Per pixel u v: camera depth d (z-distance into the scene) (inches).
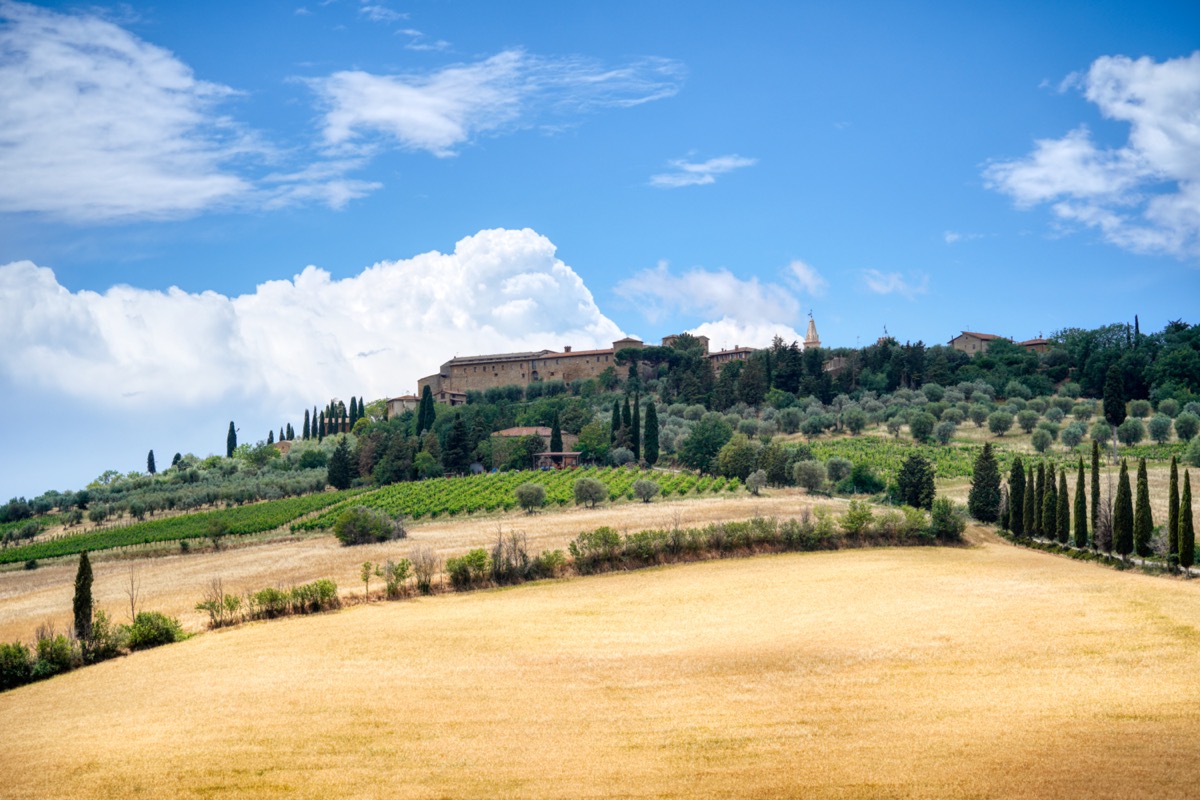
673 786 1553.9
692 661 2210.9
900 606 2655.0
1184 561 2965.1
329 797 1568.7
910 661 2116.1
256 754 1744.6
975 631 2321.6
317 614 2861.7
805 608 2704.2
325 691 2078.0
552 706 1943.9
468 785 1593.3
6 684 2346.2
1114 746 1588.3
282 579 3511.3
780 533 3690.9
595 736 1774.1
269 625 2743.6
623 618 2687.0
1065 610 2471.7
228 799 1577.3
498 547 3314.5
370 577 3371.1
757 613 2679.6
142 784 1641.2
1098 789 1441.9
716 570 3319.4
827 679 2028.8
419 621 2709.2
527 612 2790.4
